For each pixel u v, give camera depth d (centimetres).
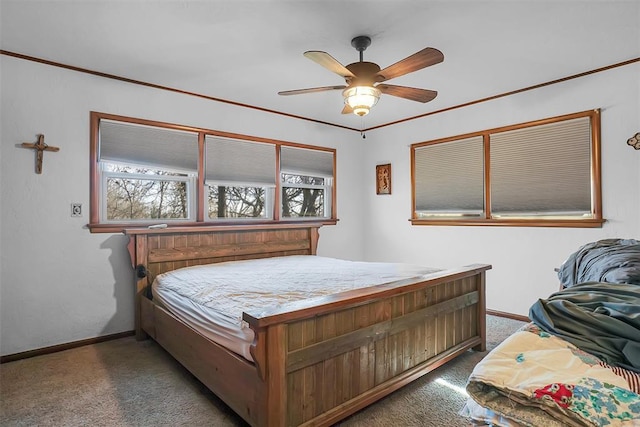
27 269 279
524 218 358
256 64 293
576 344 95
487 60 286
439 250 430
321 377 175
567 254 330
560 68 304
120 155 321
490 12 217
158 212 351
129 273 325
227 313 193
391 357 212
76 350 291
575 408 74
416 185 455
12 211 273
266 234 395
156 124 341
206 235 350
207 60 285
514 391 81
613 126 303
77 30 239
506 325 344
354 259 511
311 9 214
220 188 392
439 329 248
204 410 200
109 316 315
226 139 388
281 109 418
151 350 290
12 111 273
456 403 208
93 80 308
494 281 380
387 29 237
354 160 513
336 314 182
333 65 211
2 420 192
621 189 299
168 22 229
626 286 121
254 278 268
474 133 395
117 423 189
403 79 328
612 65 299
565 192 331
